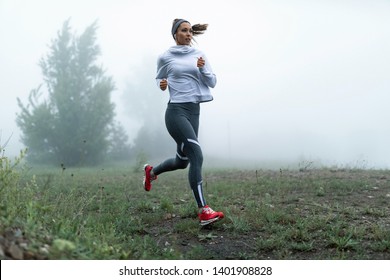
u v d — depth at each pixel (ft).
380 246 17.67
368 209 23.82
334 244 18.39
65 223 16.78
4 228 13.65
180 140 22.03
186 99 22.11
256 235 20.29
